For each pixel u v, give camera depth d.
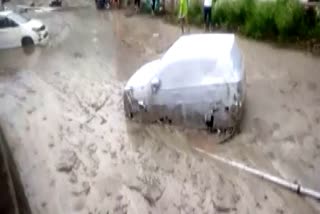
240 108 9.48
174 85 9.68
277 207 7.55
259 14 15.45
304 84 11.83
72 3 26.17
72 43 17.66
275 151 9.05
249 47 14.81
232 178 8.39
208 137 9.69
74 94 12.75
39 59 16.12
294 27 14.80
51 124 11.12
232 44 9.99
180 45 10.12
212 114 9.50
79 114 11.50
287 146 9.19
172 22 19.11
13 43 17.47
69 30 19.69
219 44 9.93
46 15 23.25
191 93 9.53
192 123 9.88
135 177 8.71
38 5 26.16
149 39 17.09
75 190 8.52
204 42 10.12
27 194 8.50
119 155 9.49
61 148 10.00
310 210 7.42
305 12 14.70
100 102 12.06
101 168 9.12
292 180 8.14
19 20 17.61
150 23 19.50
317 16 14.45
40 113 11.79
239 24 16.33
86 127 10.79
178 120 10.02
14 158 9.71
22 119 11.55
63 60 15.76
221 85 9.25
